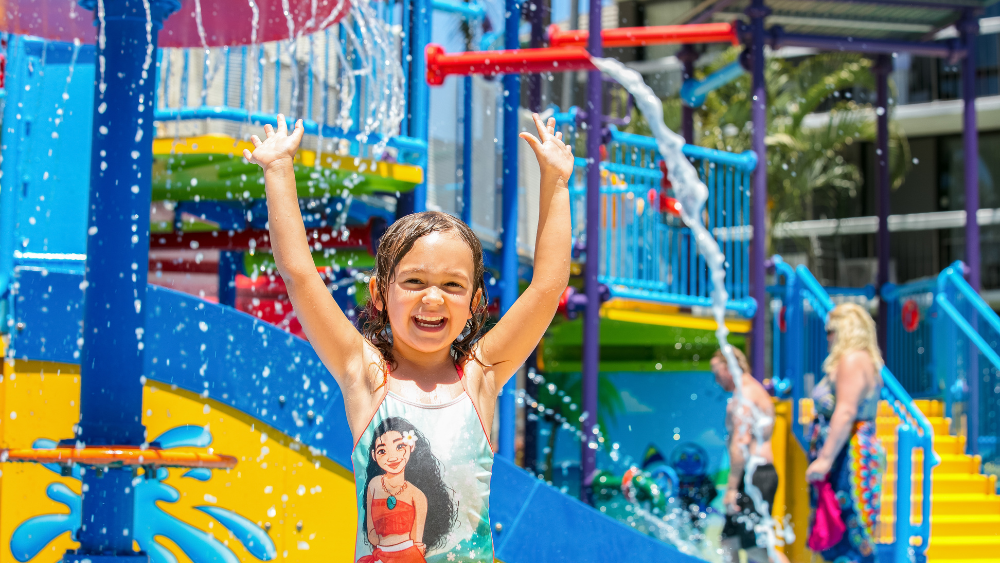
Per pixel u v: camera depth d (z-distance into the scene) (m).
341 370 1.79
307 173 4.42
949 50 8.28
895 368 8.75
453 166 5.70
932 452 5.07
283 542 3.31
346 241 5.18
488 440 1.78
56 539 3.27
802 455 6.33
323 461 3.34
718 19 8.45
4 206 3.58
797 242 16.27
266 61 5.03
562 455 8.58
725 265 7.11
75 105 3.69
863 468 4.70
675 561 3.52
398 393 1.75
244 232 5.39
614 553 3.48
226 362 3.36
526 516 3.45
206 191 5.11
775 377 8.10
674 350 9.13
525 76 8.33
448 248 1.73
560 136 2.01
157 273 6.34
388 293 1.75
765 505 5.28
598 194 6.04
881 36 8.66
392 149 5.02
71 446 2.51
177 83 5.02
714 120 15.09
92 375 2.56
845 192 19.28
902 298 8.70
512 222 5.64
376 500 1.68
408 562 1.65
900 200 20.36
